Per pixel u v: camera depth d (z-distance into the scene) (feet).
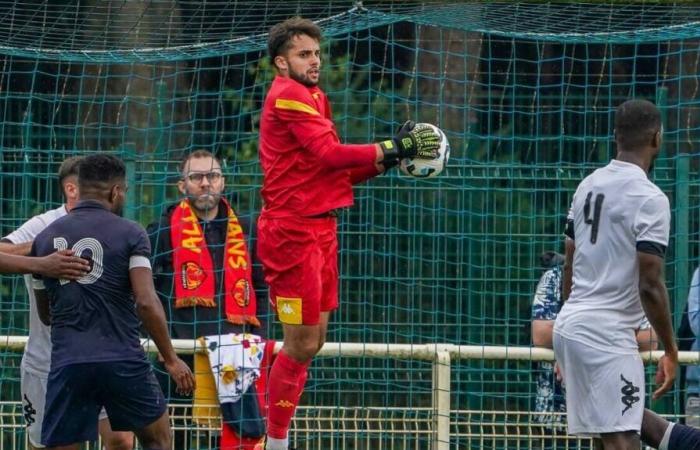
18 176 102.27
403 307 108.99
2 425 93.76
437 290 107.34
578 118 119.75
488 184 101.91
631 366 78.07
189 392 80.89
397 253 106.73
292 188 80.59
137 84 124.36
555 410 95.66
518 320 105.29
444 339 108.47
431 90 129.18
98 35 98.07
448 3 87.61
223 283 95.30
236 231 96.43
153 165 104.99
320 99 81.71
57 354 78.28
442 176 100.58
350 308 109.19
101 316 78.07
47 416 78.48
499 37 125.18
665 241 76.64
